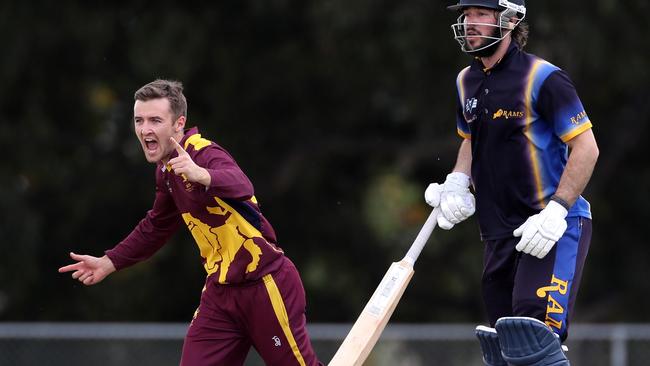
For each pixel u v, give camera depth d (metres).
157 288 56.44
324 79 56.47
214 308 20.58
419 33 49.56
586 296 58.97
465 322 55.81
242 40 55.75
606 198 59.38
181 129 20.19
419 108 53.72
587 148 19.84
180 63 51.12
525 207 20.64
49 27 52.31
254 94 56.19
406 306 55.84
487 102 20.56
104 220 57.47
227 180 18.91
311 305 55.81
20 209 53.50
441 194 21.75
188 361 20.69
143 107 19.81
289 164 57.00
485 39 20.23
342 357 20.14
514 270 21.14
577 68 50.66
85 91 56.69
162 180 20.61
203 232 20.27
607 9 47.62
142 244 21.78
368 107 57.91
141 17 52.94
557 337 19.94
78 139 57.78
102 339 36.59
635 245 59.56
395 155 58.22
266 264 20.14
